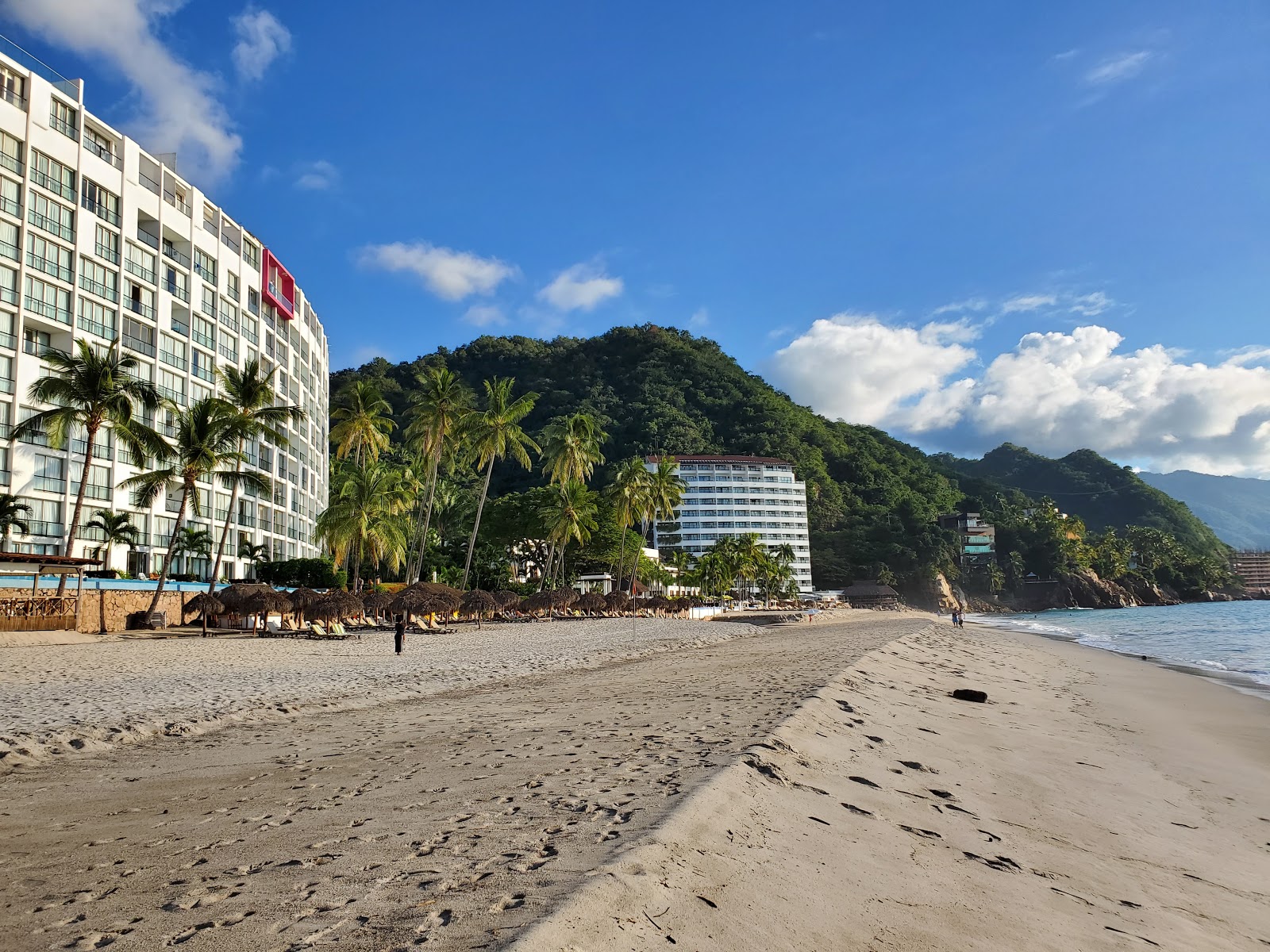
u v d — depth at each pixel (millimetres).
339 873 5207
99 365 42469
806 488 195000
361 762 9797
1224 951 5965
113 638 38312
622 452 191375
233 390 48656
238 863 5633
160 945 4113
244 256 71312
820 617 105000
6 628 35062
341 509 61500
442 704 16312
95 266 53594
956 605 179375
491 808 6902
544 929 3992
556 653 32344
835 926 5094
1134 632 70250
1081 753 13578
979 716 16516
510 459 173250
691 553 160875
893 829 7496
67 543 44125
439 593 49844
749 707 13203
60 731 12500
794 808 7379
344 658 29344
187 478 44531
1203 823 9953
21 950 4137
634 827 5926
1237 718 19156
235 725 14031
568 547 103812
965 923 5625
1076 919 6125
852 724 12398
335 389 179625
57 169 51062
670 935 4375
